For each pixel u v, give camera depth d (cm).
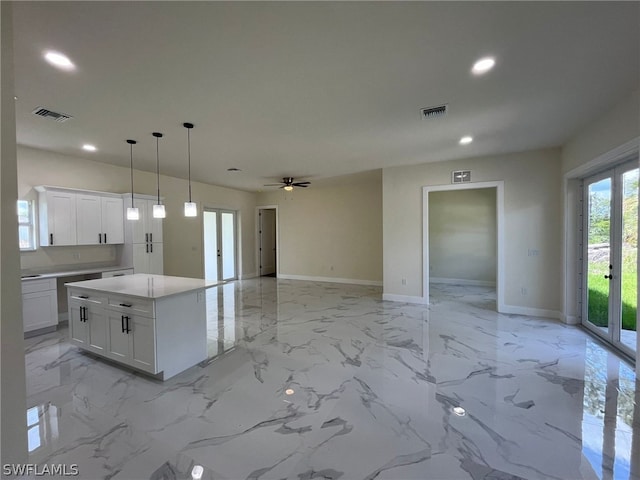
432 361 309
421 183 544
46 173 441
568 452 180
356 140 398
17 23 170
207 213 770
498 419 212
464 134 379
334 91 262
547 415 216
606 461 172
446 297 623
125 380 274
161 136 374
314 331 407
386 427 204
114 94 262
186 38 189
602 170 364
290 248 880
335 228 819
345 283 807
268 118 320
